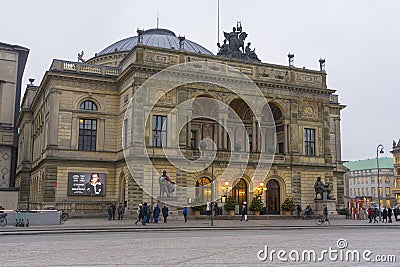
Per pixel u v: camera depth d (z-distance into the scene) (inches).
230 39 2770.7
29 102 3572.8
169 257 800.9
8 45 3481.8
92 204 2486.5
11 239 1198.3
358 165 7677.2
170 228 1638.8
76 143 2529.5
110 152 2605.8
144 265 702.5
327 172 2819.9
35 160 3090.6
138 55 2397.9
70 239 1190.3
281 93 2746.1
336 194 3250.5
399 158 6476.4
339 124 3420.3
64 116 2517.2
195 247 976.9
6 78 3435.0
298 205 2571.4
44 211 1803.6
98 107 2625.5
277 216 2504.9
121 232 1505.9
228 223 2007.9
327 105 2876.5
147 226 1737.2
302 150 2770.7
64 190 2461.9
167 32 3828.7
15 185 3838.6
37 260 761.0
